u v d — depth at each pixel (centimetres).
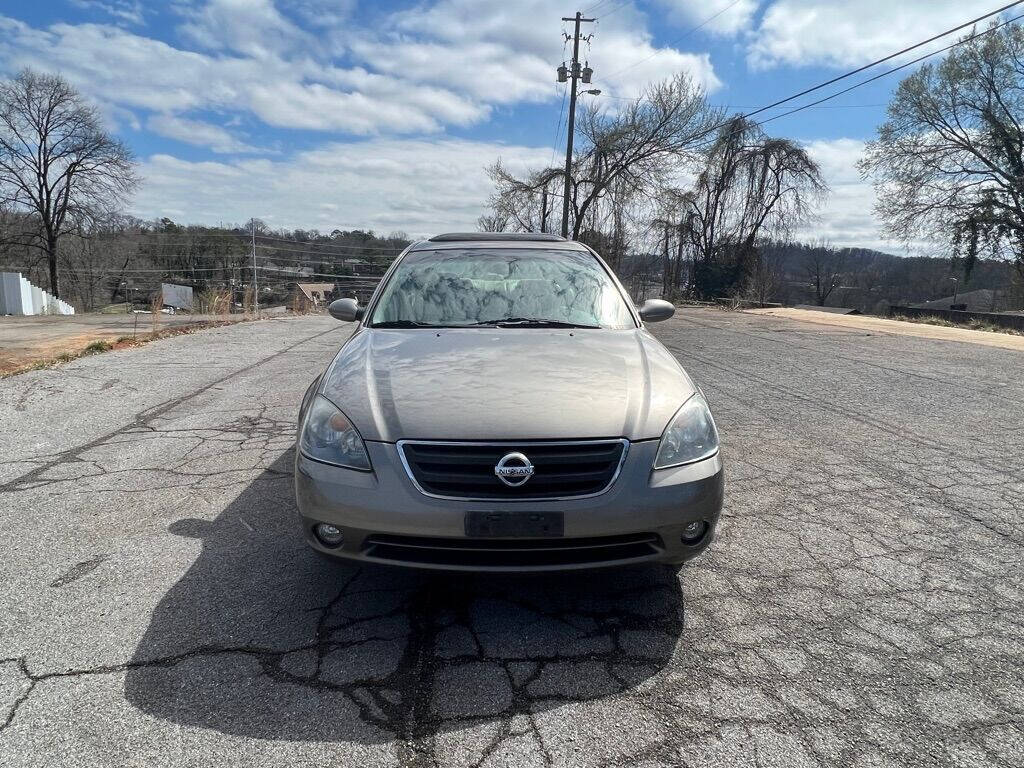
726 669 224
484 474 228
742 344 1077
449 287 376
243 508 359
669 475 238
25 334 1198
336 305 405
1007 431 533
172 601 262
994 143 2472
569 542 229
